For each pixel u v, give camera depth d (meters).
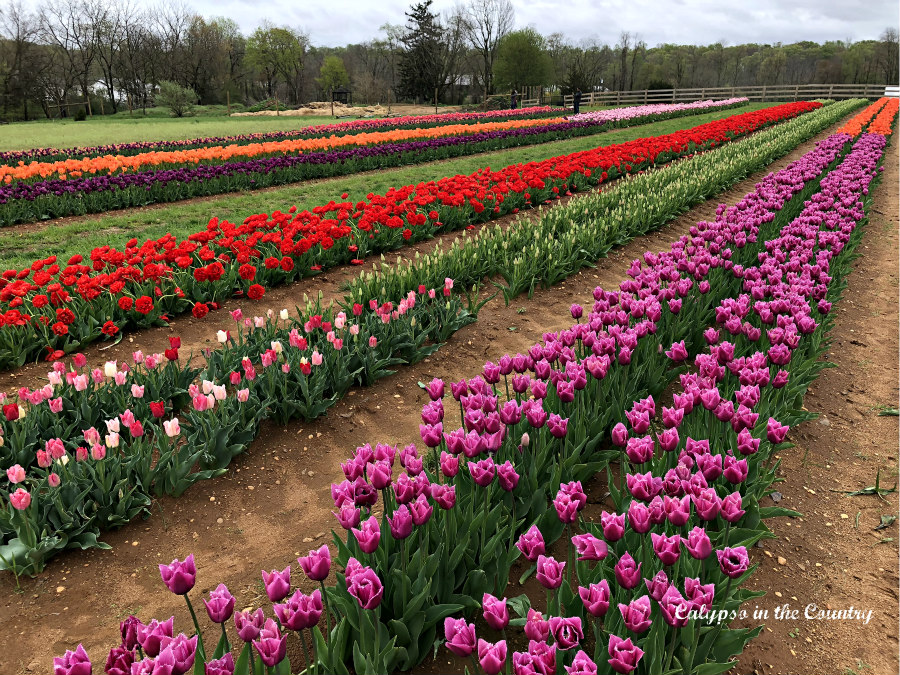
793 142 22.02
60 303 6.66
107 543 3.78
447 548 2.97
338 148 22.83
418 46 87.69
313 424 5.14
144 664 1.87
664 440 3.16
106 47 81.12
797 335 4.46
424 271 7.45
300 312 6.44
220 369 5.47
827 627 3.10
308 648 2.95
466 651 1.99
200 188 15.90
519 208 12.70
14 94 68.25
